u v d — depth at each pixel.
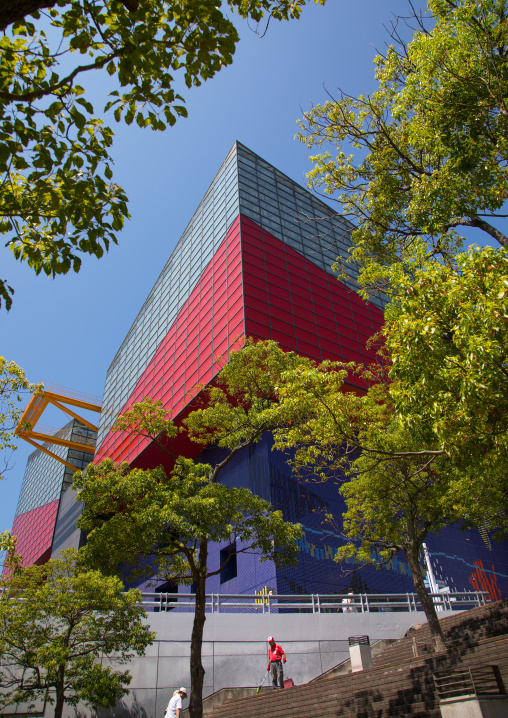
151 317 56.72
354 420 12.06
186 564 15.03
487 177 10.39
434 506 17.73
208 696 17.02
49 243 7.20
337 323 42.81
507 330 7.21
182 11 6.27
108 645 13.63
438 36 10.22
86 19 5.91
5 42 6.04
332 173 13.41
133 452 46.84
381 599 31.39
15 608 12.87
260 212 44.00
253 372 15.91
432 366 8.25
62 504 70.50
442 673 8.68
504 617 15.04
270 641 16.39
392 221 12.54
